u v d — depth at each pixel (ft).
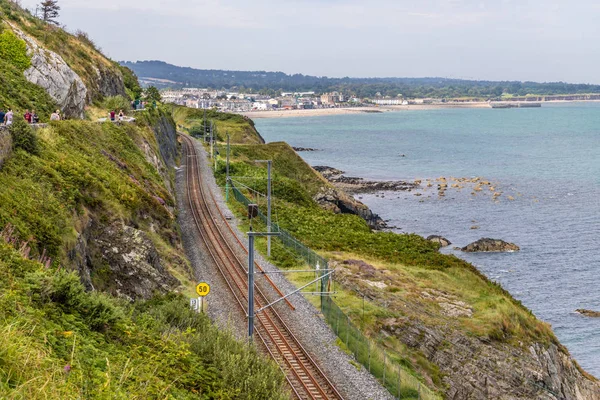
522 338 157.89
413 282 178.50
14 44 196.85
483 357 142.82
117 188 144.97
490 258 297.33
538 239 332.80
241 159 394.52
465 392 132.98
